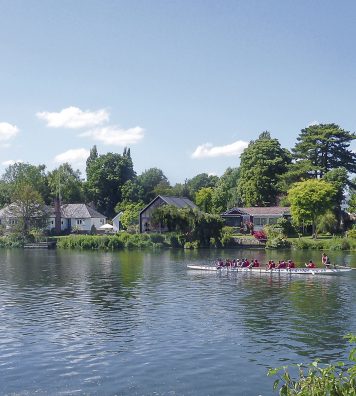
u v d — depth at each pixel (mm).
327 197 108125
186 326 35562
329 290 51250
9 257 91062
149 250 104875
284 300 45688
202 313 40062
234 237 110062
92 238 112250
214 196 154500
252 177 137875
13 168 186875
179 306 43062
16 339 32344
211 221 107438
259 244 106188
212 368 26453
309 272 64250
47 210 146000
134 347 30312
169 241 109875
